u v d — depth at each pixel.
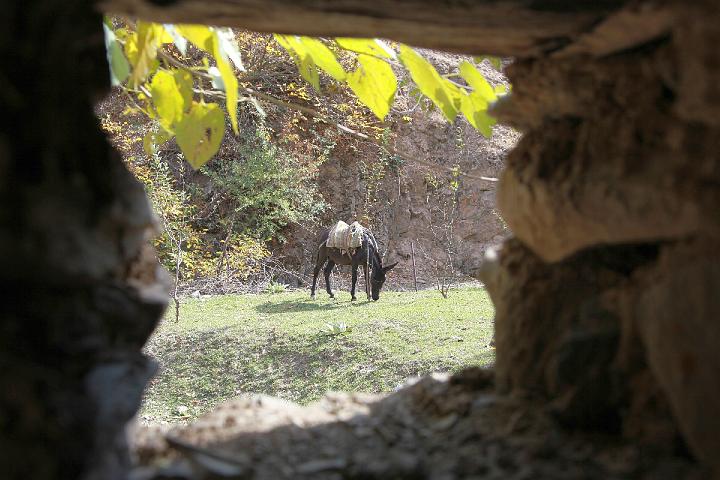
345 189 22.44
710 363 1.88
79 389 1.94
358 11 2.28
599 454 2.21
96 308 2.15
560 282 2.59
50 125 2.02
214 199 20.41
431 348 10.50
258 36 17.45
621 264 2.43
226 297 16.00
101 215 2.22
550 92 2.50
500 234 21.88
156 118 4.21
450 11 2.22
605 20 2.14
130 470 2.09
